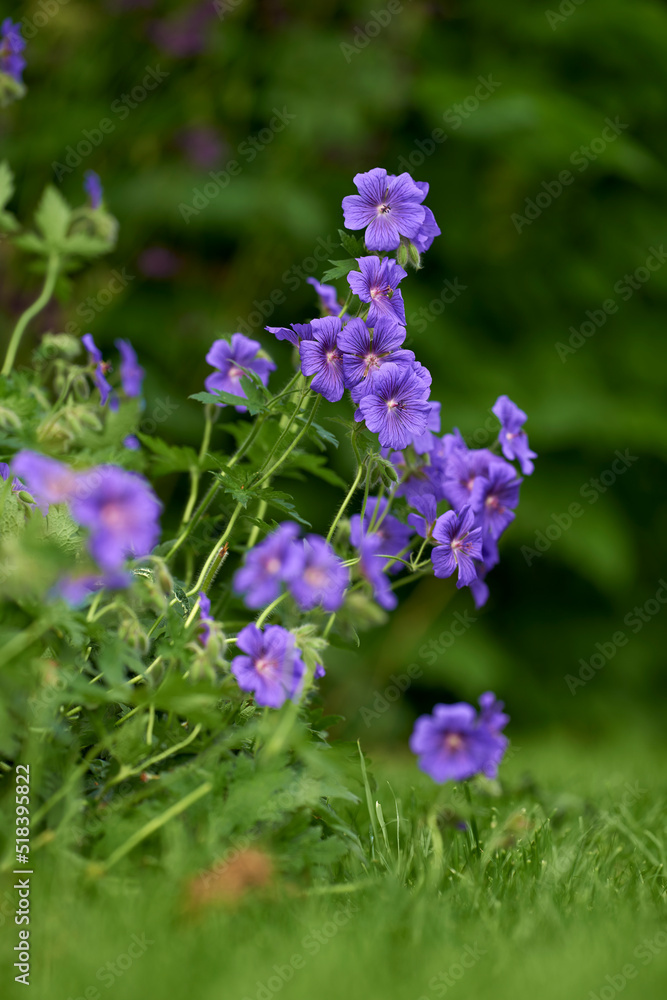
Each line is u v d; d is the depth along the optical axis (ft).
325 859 5.68
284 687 5.70
